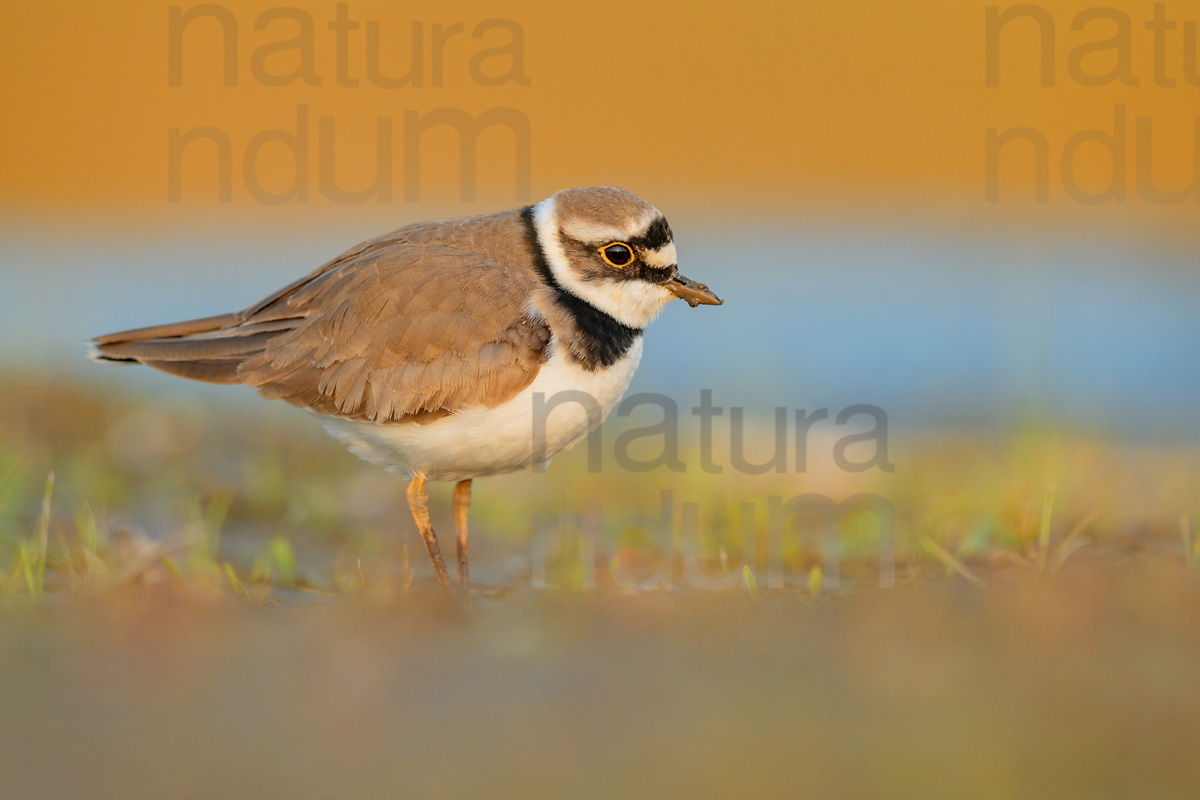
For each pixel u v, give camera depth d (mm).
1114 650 6195
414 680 6094
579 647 6641
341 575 9898
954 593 7633
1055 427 13750
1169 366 17219
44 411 14930
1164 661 6031
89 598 7918
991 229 25359
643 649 6586
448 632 7000
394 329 9133
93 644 6574
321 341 9312
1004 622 6734
